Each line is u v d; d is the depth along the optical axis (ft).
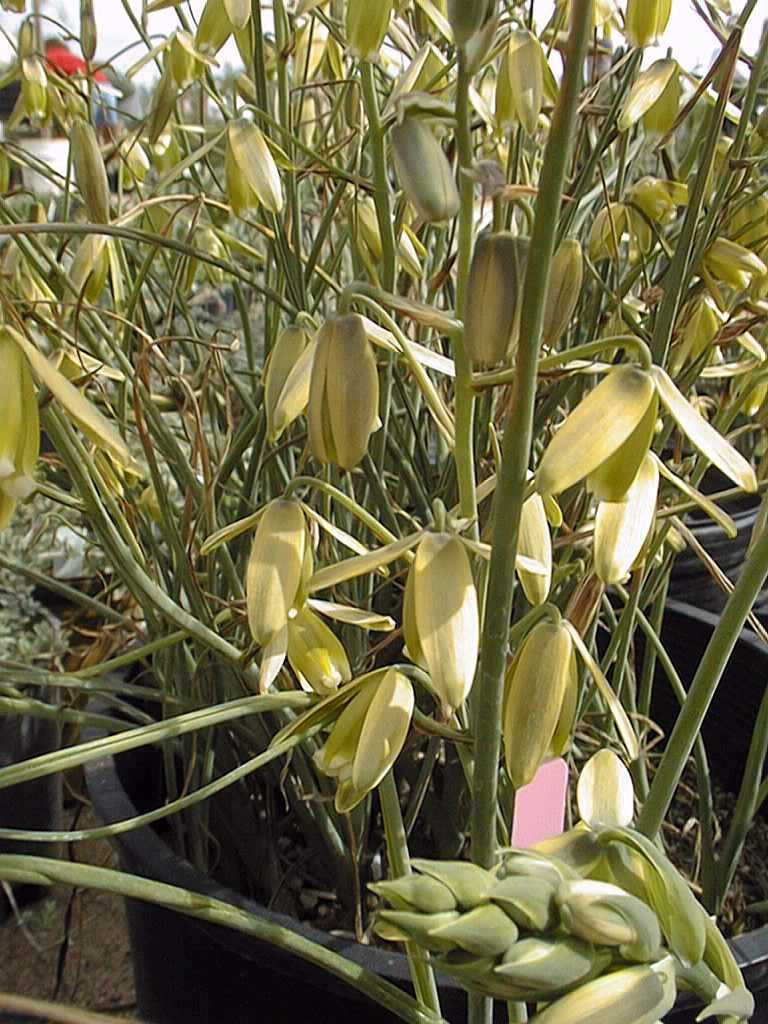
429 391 0.50
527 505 0.58
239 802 0.93
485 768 0.48
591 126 0.98
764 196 0.87
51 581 0.93
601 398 0.43
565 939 0.37
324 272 0.87
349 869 0.89
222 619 0.78
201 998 0.83
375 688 0.51
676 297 0.75
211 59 0.80
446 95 0.82
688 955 0.40
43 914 1.31
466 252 0.48
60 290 0.86
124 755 1.01
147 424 0.86
